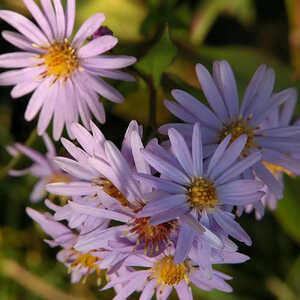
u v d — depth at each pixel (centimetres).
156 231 18
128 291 19
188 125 19
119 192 18
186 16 26
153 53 21
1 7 24
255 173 20
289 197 25
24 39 20
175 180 18
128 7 25
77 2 25
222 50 25
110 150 18
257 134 20
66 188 18
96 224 18
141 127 18
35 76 20
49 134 22
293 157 20
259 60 25
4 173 23
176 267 19
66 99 20
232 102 20
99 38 20
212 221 18
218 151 18
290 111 22
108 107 21
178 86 21
